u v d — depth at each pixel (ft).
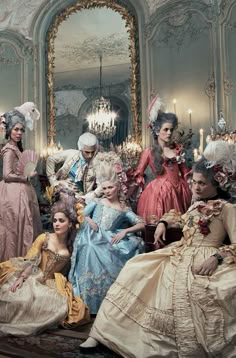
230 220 8.20
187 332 7.14
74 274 10.78
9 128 14.34
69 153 15.90
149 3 18.12
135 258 8.39
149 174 16.81
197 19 17.25
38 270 10.41
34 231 13.99
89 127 18.58
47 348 8.41
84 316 9.84
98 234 11.18
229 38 16.70
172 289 7.63
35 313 9.50
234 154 8.54
